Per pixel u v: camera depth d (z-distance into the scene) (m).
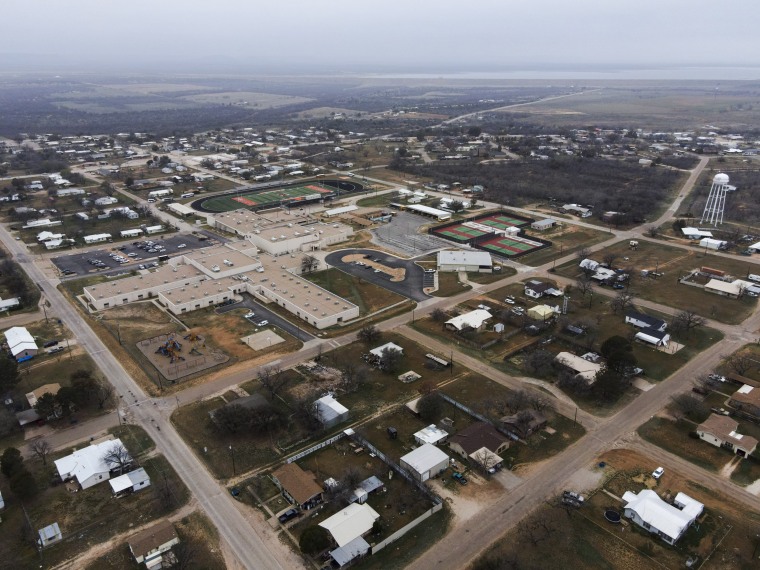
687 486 78.56
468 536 70.12
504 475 81.19
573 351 117.62
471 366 111.75
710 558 66.31
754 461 83.31
